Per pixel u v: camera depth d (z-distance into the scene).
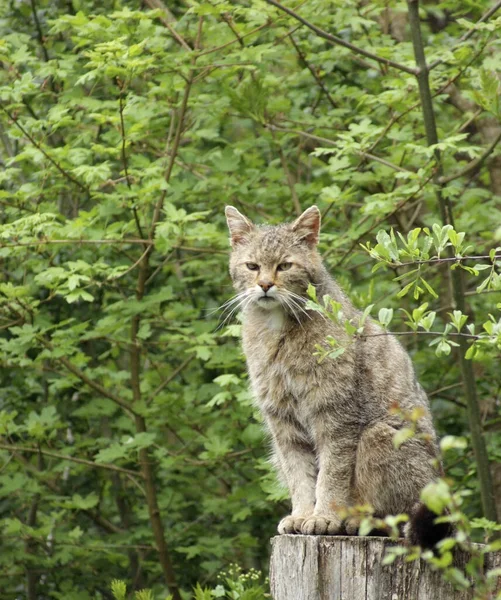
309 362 8.34
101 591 14.47
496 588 6.25
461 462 12.86
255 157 13.34
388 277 14.45
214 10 10.84
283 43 12.92
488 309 12.82
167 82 11.72
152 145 13.20
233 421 12.55
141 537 13.42
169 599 8.14
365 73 13.86
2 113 11.63
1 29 14.23
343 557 6.51
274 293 8.67
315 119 13.08
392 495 8.08
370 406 8.20
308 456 8.79
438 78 11.86
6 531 12.74
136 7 13.68
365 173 12.10
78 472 13.82
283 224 9.66
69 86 13.04
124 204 11.50
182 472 13.76
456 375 13.59
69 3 14.32
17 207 11.88
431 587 6.33
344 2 12.02
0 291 11.54
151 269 13.84
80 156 11.52
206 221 13.48
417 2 10.84
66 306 13.74
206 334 11.85
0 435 13.02
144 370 14.39
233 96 11.81
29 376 13.77
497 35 11.52
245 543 12.89
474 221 12.32
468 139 14.93
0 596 13.84
